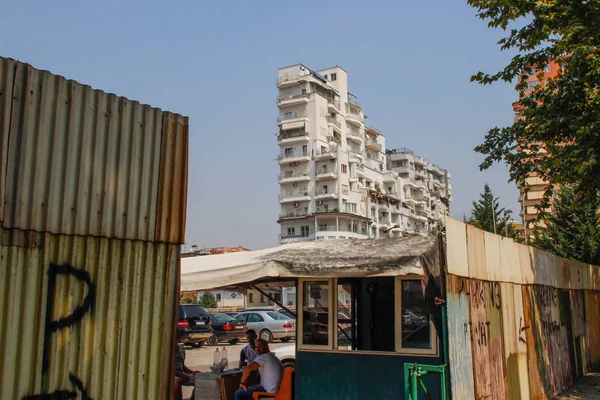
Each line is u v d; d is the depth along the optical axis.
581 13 12.66
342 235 86.94
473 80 14.15
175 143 5.09
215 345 26.61
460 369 7.77
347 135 97.19
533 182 46.66
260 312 29.17
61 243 4.11
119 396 4.41
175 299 4.95
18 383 3.78
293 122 90.69
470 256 8.72
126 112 4.69
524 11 13.12
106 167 4.48
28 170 3.95
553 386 13.05
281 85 92.31
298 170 90.94
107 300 4.39
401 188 105.12
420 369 7.43
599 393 13.54
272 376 9.04
